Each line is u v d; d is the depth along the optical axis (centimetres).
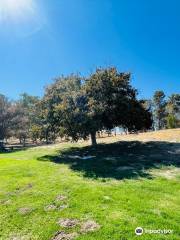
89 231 752
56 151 2698
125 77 2562
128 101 2462
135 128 2767
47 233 770
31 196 1099
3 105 5541
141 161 1745
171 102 6481
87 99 2266
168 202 941
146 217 808
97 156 2098
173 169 1468
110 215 840
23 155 2636
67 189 1151
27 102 6925
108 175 1402
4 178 1469
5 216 920
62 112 2181
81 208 914
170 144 2350
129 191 1077
